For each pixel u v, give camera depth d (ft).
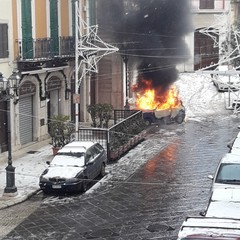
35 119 120.47
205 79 199.11
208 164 102.68
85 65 137.39
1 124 108.58
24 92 114.93
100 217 73.67
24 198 81.82
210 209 64.80
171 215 73.97
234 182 74.02
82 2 140.05
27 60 111.24
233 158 79.30
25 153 110.93
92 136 112.37
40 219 73.26
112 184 90.43
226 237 46.55
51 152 111.65
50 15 123.75
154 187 88.07
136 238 65.46
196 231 47.78
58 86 129.80
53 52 121.80
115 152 106.32
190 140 125.18
